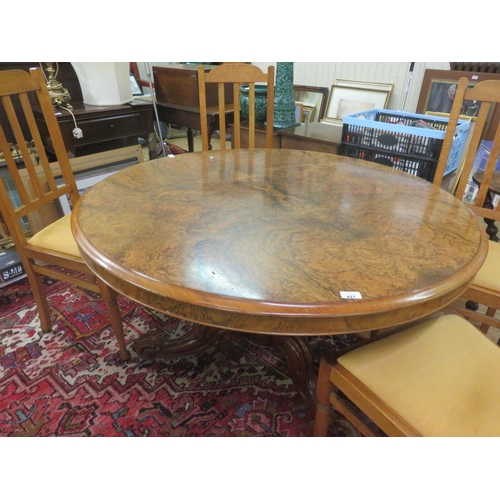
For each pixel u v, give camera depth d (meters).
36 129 1.47
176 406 1.40
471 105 2.38
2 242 2.09
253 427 1.33
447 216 1.11
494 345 1.00
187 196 1.21
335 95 3.03
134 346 1.57
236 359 1.62
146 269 0.84
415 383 0.88
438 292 0.80
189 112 2.71
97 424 1.33
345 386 0.94
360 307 0.75
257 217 1.08
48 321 1.70
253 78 1.86
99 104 2.45
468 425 0.80
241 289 0.78
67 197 2.31
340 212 1.12
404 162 2.04
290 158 1.62
